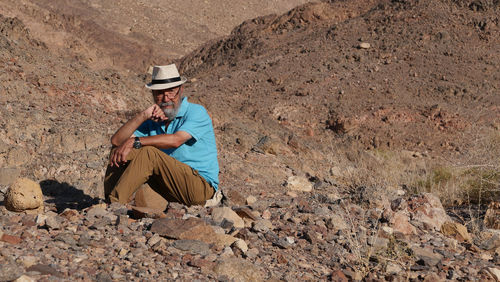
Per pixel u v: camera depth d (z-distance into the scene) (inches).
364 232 155.3
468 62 1117.7
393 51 1173.7
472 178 309.9
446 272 135.9
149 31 2632.9
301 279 116.3
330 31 1330.0
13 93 315.3
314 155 402.6
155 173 155.7
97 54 1162.6
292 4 3604.8
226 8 3213.6
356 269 128.3
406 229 173.5
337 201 221.1
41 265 93.7
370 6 1487.5
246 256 122.7
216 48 1601.9
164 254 112.3
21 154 235.5
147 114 149.6
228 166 288.2
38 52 411.8
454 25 1237.1
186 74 1608.0
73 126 287.7
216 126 409.1
